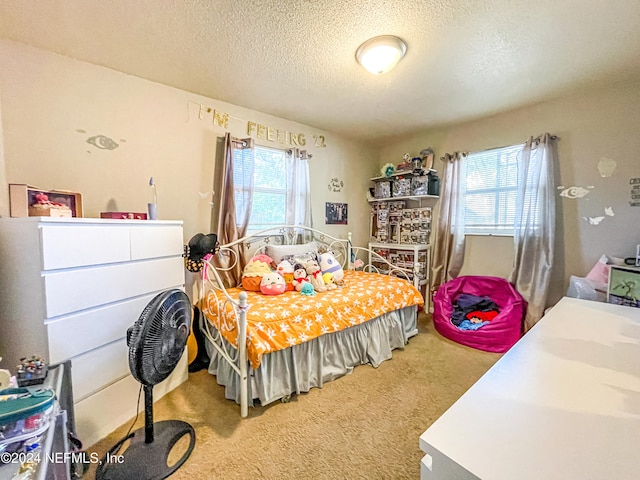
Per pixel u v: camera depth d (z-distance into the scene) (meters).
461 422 0.64
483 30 1.70
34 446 0.83
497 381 0.82
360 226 4.11
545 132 2.76
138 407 1.69
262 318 1.86
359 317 2.31
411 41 1.80
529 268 2.82
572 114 2.61
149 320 1.30
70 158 1.98
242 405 1.73
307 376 2.02
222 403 1.88
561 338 1.13
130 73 2.20
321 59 2.00
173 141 2.46
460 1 1.47
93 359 1.53
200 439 1.56
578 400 0.72
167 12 1.54
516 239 2.89
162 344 1.39
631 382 0.81
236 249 2.77
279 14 1.56
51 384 1.18
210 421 1.71
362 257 4.14
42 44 1.82
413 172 3.53
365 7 1.51
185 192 2.55
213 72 2.18
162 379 1.46
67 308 1.41
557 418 0.65
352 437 1.58
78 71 2.00
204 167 2.66
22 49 1.80
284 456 1.44
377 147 4.27
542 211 2.71
